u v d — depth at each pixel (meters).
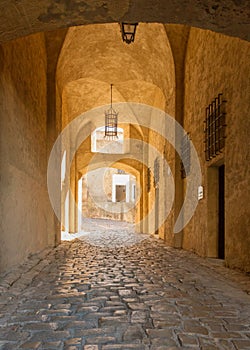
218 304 3.41
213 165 6.75
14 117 5.43
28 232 6.44
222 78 6.07
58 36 9.21
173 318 2.97
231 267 5.42
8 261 4.95
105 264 6.18
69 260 6.69
